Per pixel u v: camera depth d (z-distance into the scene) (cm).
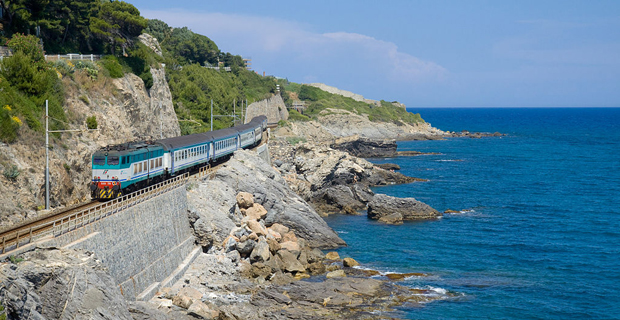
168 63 15262
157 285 4497
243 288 5125
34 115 5662
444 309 5206
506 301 5522
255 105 18600
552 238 8112
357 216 9362
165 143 6412
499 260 6962
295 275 5962
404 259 6862
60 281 3177
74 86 6750
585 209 10238
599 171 15462
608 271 6606
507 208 10256
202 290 4944
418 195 11444
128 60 8906
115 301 3391
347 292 5400
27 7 7838
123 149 5347
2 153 4903
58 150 5697
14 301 2816
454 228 8581
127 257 4125
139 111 8150
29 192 4934
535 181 13538
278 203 7419
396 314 4978
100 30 9069
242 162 7912
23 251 3166
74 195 5712
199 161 7400
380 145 18425
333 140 18925
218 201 6256
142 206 4538
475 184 12962
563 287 6019
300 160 11731
